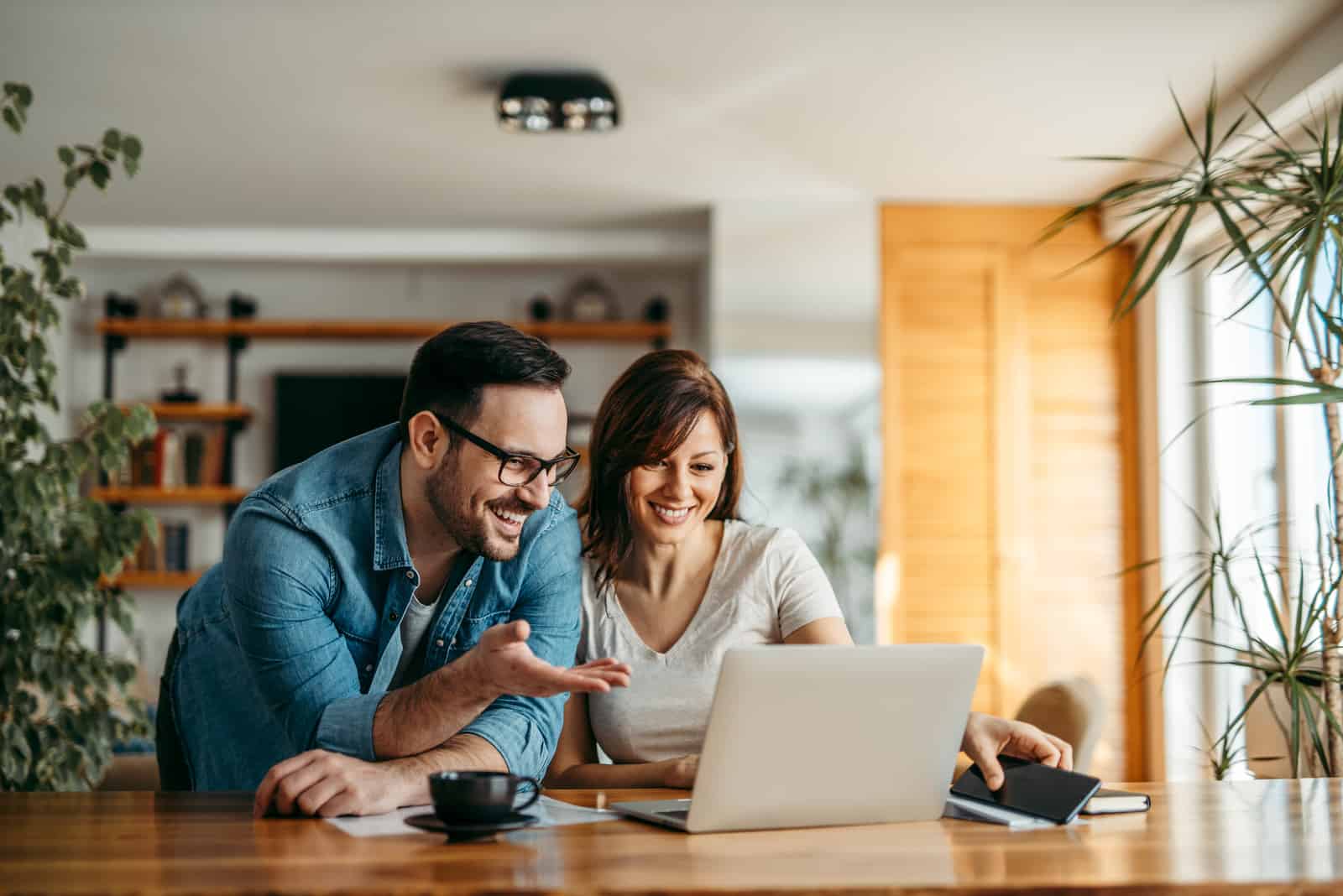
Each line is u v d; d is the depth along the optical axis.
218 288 6.02
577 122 3.89
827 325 4.98
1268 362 4.23
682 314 6.03
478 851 1.22
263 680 1.58
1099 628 4.90
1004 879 1.12
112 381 5.98
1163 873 1.15
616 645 2.01
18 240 5.14
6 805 1.50
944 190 4.89
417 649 1.76
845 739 1.37
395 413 5.99
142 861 1.16
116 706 3.08
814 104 4.01
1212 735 4.57
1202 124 4.06
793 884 1.09
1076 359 4.98
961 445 4.96
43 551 2.88
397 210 5.26
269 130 4.25
